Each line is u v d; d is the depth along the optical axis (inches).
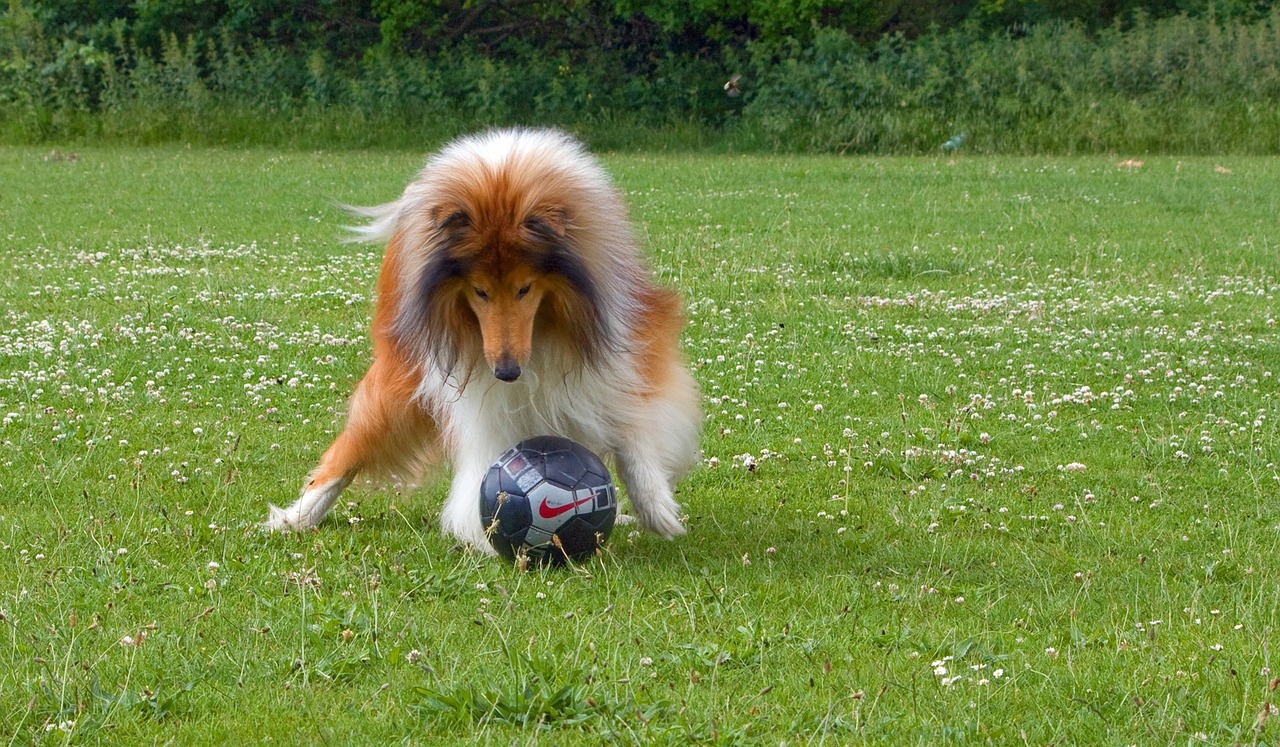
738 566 269.6
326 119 1427.2
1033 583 263.9
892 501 321.1
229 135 1414.9
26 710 193.6
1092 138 1344.7
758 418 391.5
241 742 189.9
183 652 218.4
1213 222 826.8
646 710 197.0
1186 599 255.0
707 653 218.5
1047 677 211.8
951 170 1147.9
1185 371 449.7
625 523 303.9
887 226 810.8
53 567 258.1
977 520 308.0
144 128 1400.1
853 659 220.8
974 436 375.9
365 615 229.1
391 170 1133.7
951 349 476.7
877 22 1566.2
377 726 194.4
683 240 730.2
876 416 398.0
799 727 195.6
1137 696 202.4
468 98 1457.9
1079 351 473.4
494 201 245.0
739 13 1486.2
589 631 229.0
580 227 256.1
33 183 986.7
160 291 555.8
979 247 723.4
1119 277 636.7
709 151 1406.3
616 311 265.1
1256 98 1370.6
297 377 423.5
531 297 250.2
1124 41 1443.2
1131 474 344.5
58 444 352.2
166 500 308.2
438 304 252.7
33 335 467.2
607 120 1476.4
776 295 577.3
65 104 1407.5
